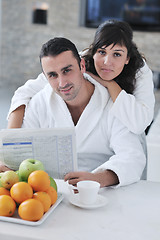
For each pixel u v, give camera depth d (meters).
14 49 7.05
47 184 0.95
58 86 1.21
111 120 1.35
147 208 0.98
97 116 1.35
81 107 1.38
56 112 1.40
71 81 1.20
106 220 0.90
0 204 0.88
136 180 1.19
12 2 6.84
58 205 0.98
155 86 6.17
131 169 1.18
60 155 1.11
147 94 1.41
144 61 1.52
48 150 1.11
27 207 0.86
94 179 1.10
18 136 1.11
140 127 1.31
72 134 1.10
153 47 6.30
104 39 1.31
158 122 2.40
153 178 1.81
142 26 6.17
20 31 6.93
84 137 1.37
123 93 1.32
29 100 1.52
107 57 1.32
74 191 1.08
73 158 1.11
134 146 1.28
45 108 1.45
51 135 1.10
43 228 0.85
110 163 1.17
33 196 0.91
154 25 6.12
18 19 6.89
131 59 1.44
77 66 1.21
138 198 1.05
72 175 1.10
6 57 7.13
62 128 1.10
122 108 1.31
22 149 1.11
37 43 6.88
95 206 0.95
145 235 0.83
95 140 1.38
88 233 0.83
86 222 0.88
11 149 1.12
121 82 1.45
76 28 6.64
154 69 6.36
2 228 0.84
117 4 6.16
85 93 1.35
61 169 1.12
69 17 6.63
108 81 1.36
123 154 1.25
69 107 1.40
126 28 1.36
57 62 1.17
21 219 0.87
